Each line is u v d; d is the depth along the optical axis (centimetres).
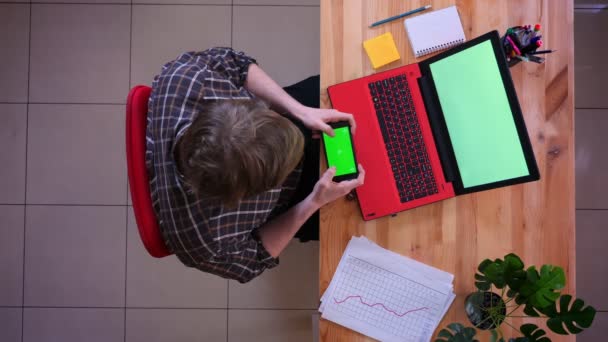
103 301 192
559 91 116
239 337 191
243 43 192
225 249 101
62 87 191
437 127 112
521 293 101
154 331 191
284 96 114
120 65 191
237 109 76
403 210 113
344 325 114
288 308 191
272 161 75
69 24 191
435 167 112
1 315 191
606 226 192
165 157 92
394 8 117
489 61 107
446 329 109
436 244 115
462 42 116
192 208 93
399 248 115
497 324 107
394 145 113
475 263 115
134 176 92
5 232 191
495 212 115
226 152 72
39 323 191
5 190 191
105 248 192
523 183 114
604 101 191
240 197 78
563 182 116
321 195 109
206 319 192
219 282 192
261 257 112
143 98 96
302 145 85
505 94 106
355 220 115
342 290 115
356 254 115
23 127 191
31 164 191
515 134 106
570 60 116
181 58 103
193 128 75
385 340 114
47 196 191
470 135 110
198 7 192
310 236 141
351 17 117
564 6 116
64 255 192
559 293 97
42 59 191
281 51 191
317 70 191
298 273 191
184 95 95
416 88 113
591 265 191
